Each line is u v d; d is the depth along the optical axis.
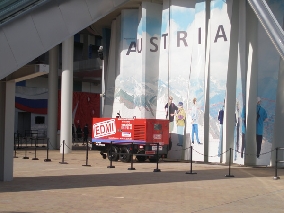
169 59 27.73
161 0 28.73
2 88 14.56
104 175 17.42
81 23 13.09
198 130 25.39
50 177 16.39
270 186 15.16
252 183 15.93
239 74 24.08
